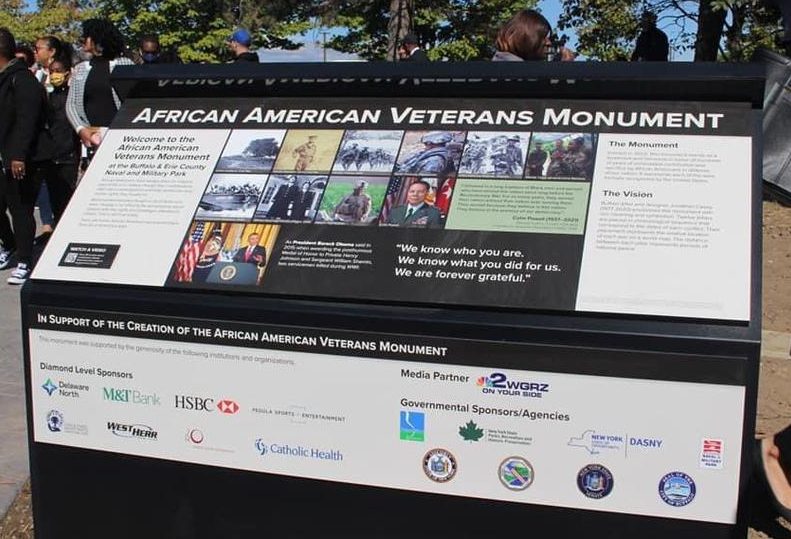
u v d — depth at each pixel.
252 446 2.33
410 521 2.23
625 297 2.03
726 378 1.96
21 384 4.30
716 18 9.18
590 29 11.20
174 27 32.16
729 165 2.14
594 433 2.06
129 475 2.47
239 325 2.27
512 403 2.10
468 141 2.36
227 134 2.58
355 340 2.18
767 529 2.96
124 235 2.47
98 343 2.43
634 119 2.27
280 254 2.31
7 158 6.20
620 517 2.08
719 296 1.98
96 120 6.29
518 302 2.08
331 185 2.38
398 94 2.51
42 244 7.85
